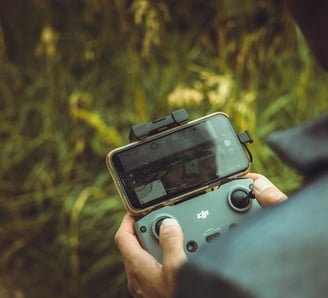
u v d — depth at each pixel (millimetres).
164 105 3439
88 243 3309
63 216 3377
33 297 3352
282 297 633
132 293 1488
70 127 3561
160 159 1574
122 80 3682
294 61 3707
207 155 1584
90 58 3621
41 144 3596
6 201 3521
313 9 721
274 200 1438
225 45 3707
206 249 685
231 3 3799
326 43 722
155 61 3646
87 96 3641
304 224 661
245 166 1587
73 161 3488
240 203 1474
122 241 1479
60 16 4016
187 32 3922
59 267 3363
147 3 3422
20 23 4031
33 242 3455
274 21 3791
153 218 1458
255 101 3508
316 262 642
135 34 3689
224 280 649
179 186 1564
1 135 3695
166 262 1329
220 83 3350
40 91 3711
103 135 3330
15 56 3982
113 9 3822
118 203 3283
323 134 711
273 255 650
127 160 1569
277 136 729
